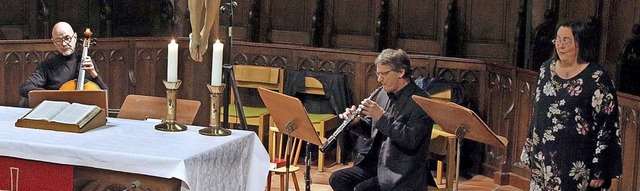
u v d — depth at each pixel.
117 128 7.11
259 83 12.19
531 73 10.30
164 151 6.27
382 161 7.43
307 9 13.43
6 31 13.05
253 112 11.70
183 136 6.87
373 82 11.80
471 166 11.48
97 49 12.00
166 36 13.85
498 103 11.05
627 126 8.96
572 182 6.82
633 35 10.88
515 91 10.70
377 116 7.20
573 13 11.90
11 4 13.07
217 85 6.88
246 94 12.48
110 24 13.48
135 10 13.91
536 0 12.28
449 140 10.11
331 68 12.05
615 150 6.67
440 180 10.91
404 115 7.29
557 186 6.89
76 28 13.62
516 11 12.31
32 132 6.79
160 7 13.84
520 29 12.21
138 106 8.13
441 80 11.27
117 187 7.40
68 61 9.83
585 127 6.69
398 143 7.21
